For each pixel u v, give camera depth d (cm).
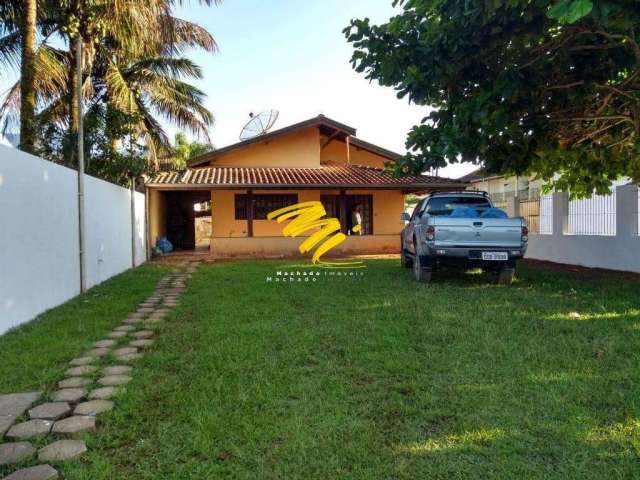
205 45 1675
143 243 1432
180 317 626
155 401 341
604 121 754
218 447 276
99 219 955
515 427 297
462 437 286
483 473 249
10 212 547
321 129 1856
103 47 1405
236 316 619
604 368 401
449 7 536
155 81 1633
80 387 366
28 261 597
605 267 1108
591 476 243
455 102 658
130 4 1123
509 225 840
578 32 565
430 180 1667
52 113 1351
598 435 285
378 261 1389
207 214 2647
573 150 844
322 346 477
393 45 632
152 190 1597
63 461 259
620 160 860
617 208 1070
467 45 571
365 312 638
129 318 625
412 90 638
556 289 808
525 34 540
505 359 430
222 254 1614
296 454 268
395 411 324
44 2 1062
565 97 691
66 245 745
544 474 246
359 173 1750
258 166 1817
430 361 426
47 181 664
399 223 1884
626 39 560
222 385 369
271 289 846
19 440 283
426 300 715
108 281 980
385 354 447
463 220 841
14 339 504
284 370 404
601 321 563
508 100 607
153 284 936
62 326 565
